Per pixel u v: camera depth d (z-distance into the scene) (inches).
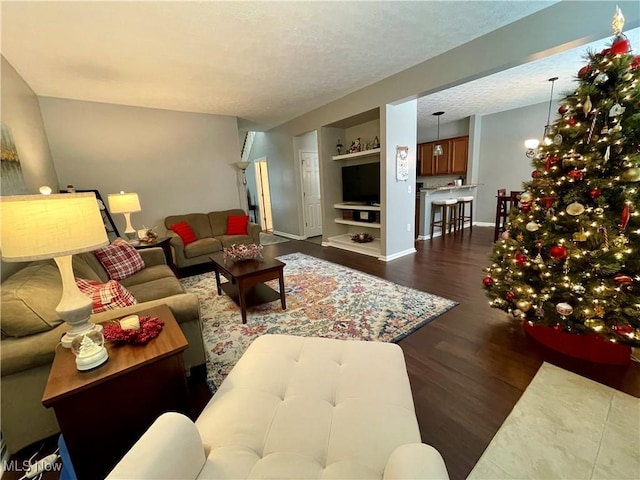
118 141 167.2
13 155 85.6
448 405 58.7
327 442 34.3
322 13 88.1
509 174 248.8
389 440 33.9
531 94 196.2
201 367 71.3
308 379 45.0
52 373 43.0
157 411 49.2
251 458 32.6
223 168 206.2
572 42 88.7
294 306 108.3
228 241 172.7
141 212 178.2
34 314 51.1
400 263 158.9
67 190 143.7
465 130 264.5
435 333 85.8
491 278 85.4
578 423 53.0
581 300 65.0
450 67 118.6
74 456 43.4
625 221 57.6
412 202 177.0
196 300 67.9
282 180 254.5
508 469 45.4
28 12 78.8
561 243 66.0
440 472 26.3
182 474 28.6
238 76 133.3
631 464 45.3
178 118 185.3
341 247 201.2
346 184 203.9
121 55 106.9
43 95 143.3
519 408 57.1
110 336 50.2
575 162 64.4
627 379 63.1
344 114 175.0
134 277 106.9
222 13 85.1
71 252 45.1
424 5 87.0
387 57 122.2
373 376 44.9
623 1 79.4
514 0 87.2
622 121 59.4
